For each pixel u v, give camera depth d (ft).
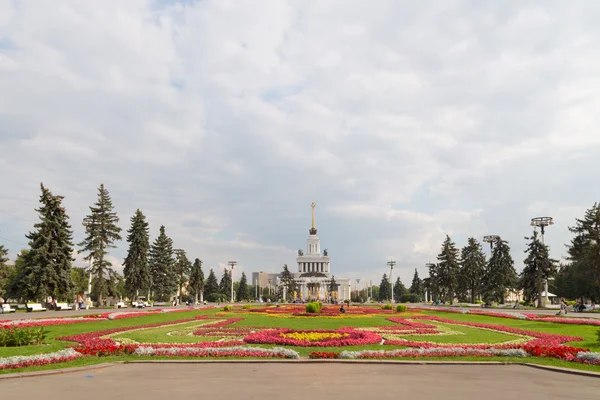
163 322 127.54
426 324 124.36
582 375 50.75
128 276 272.72
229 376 49.32
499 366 56.39
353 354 62.34
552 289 346.74
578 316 152.56
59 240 205.57
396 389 42.91
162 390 42.32
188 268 378.12
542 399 39.37
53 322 118.52
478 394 41.06
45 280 195.83
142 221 279.28
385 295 603.26
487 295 294.46
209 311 209.87
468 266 336.90
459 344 78.13
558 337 90.12
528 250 256.52
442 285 340.39
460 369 54.19
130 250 276.62
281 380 47.09
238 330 104.22
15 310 181.98
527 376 49.98
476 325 118.52
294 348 71.77
